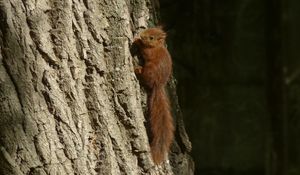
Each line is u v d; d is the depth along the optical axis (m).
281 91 13.41
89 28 9.02
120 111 9.06
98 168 9.03
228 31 13.35
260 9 13.62
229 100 13.58
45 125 8.96
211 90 13.32
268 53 13.45
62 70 8.98
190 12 12.56
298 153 14.95
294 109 14.94
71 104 8.99
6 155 8.95
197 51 12.84
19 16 8.94
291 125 14.95
